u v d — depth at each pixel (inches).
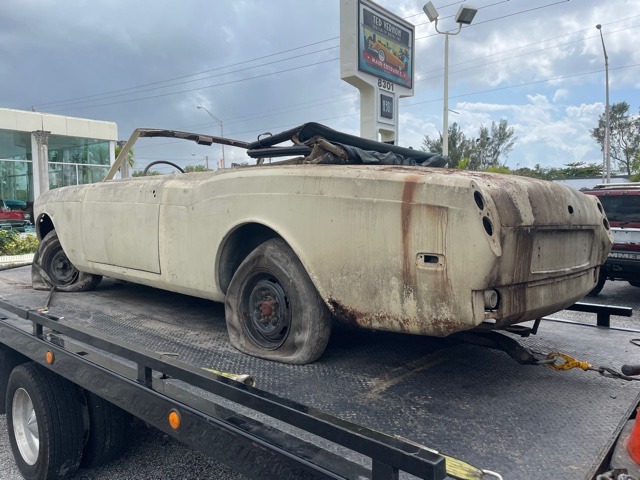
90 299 167.6
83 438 119.6
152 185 135.9
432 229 82.6
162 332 126.7
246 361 105.3
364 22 486.3
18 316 135.0
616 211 334.0
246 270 112.7
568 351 115.7
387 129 532.1
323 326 102.6
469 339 105.7
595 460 67.2
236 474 123.6
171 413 82.6
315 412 64.2
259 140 123.6
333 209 94.3
